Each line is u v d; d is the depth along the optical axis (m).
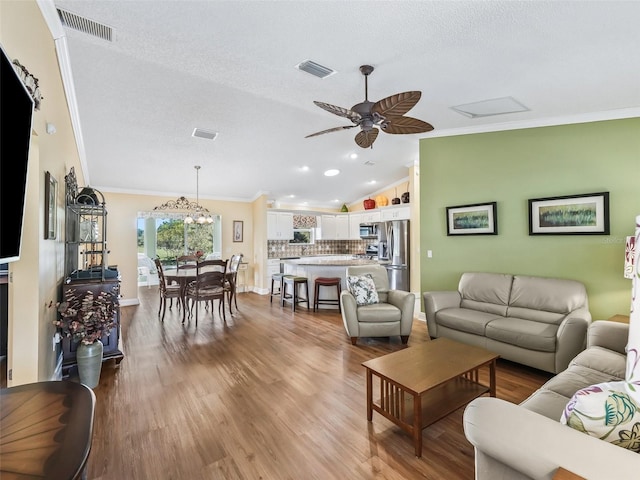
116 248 6.00
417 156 5.66
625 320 2.58
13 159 1.10
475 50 2.25
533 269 3.56
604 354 2.07
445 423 2.12
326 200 8.51
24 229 1.97
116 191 6.04
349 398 2.44
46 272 2.27
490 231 3.86
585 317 2.60
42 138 2.04
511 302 3.32
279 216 7.87
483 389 2.29
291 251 8.39
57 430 0.78
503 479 1.14
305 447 1.87
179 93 3.34
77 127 3.69
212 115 3.82
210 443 1.90
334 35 2.10
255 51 2.32
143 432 2.01
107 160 4.86
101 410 2.26
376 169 6.29
